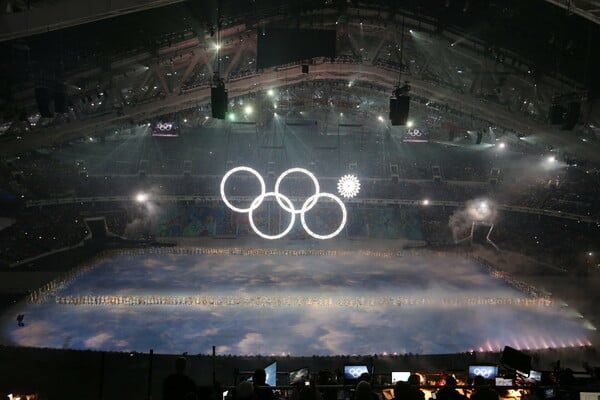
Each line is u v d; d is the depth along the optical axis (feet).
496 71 155.22
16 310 142.92
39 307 145.38
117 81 154.51
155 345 118.32
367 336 125.70
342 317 139.95
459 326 133.90
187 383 34.94
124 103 154.40
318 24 153.17
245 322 134.82
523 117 161.48
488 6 140.36
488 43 149.38
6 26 96.27
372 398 32.01
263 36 107.45
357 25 156.76
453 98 163.43
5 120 142.82
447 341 123.13
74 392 81.25
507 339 125.08
